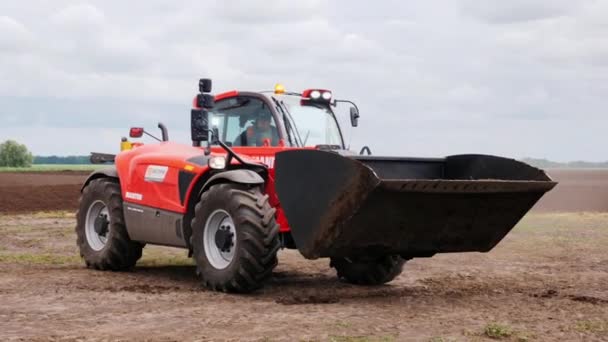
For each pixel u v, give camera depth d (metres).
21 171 65.06
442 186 6.16
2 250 11.07
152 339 4.96
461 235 6.95
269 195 7.46
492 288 7.72
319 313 6.00
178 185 7.75
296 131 7.78
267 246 6.78
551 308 6.39
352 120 8.23
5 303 6.34
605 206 24.80
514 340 5.07
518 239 13.19
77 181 39.84
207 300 6.61
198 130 7.37
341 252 6.60
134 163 8.39
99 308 6.14
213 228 7.21
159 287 7.36
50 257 10.08
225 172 7.12
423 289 7.64
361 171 5.98
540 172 6.84
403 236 6.67
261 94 7.83
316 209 6.36
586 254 11.05
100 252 8.75
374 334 5.18
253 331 5.23
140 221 8.22
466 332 5.27
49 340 4.92
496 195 6.59
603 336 5.25
